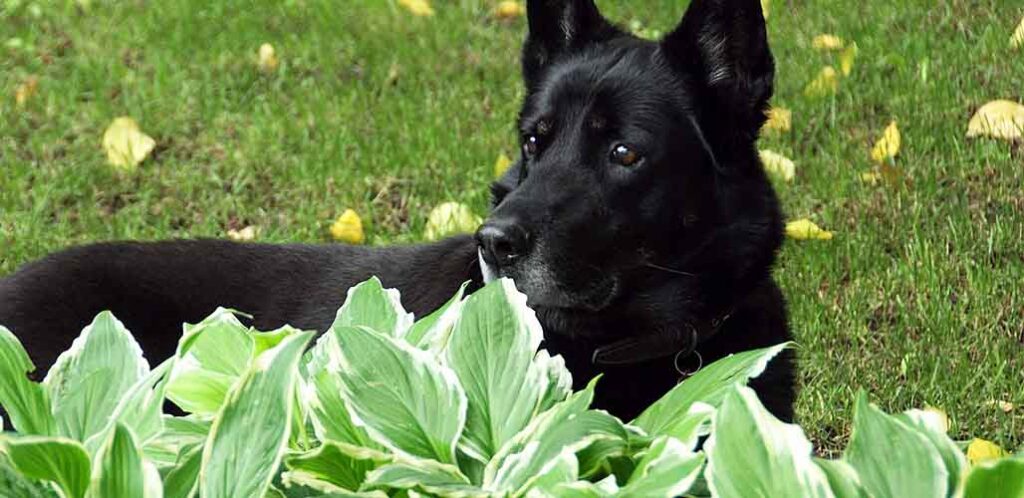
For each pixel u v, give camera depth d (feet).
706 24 21.42
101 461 10.30
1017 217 29.91
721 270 21.79
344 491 10.68
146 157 35.86
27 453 10.30
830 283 28.71
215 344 12.88
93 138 36.86
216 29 42.91
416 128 35.68
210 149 36.32
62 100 38.93
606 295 21.27
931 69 35.83
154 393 11.43
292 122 36.78
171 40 41.88
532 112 22.13
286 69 39.86
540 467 10.81
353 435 11.78
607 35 22.89
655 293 21.68
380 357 11.64
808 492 9.66
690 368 21.94
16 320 23.47
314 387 11.85
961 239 29.37
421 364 11.64
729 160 21.76
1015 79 34.99
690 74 21.52
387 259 24.18
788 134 34.32
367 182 33.73
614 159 21.18
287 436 10.41
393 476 10.69
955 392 24.80
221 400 12.60
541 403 11.97
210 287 24.21
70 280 23.94
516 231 20.39
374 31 42.04
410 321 13.11
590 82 21.48
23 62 41.78
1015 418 24.14
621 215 21.12
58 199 33.88
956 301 27.94
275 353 10.69
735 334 22.15
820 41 38.04
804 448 9.76
